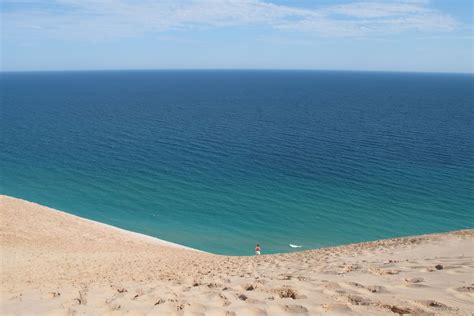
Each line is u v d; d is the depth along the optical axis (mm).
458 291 5273
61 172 53344
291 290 5777
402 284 5879
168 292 6125
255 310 4949
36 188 46844
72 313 4758
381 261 9367
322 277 6988
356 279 6434
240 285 6637
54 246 21922
